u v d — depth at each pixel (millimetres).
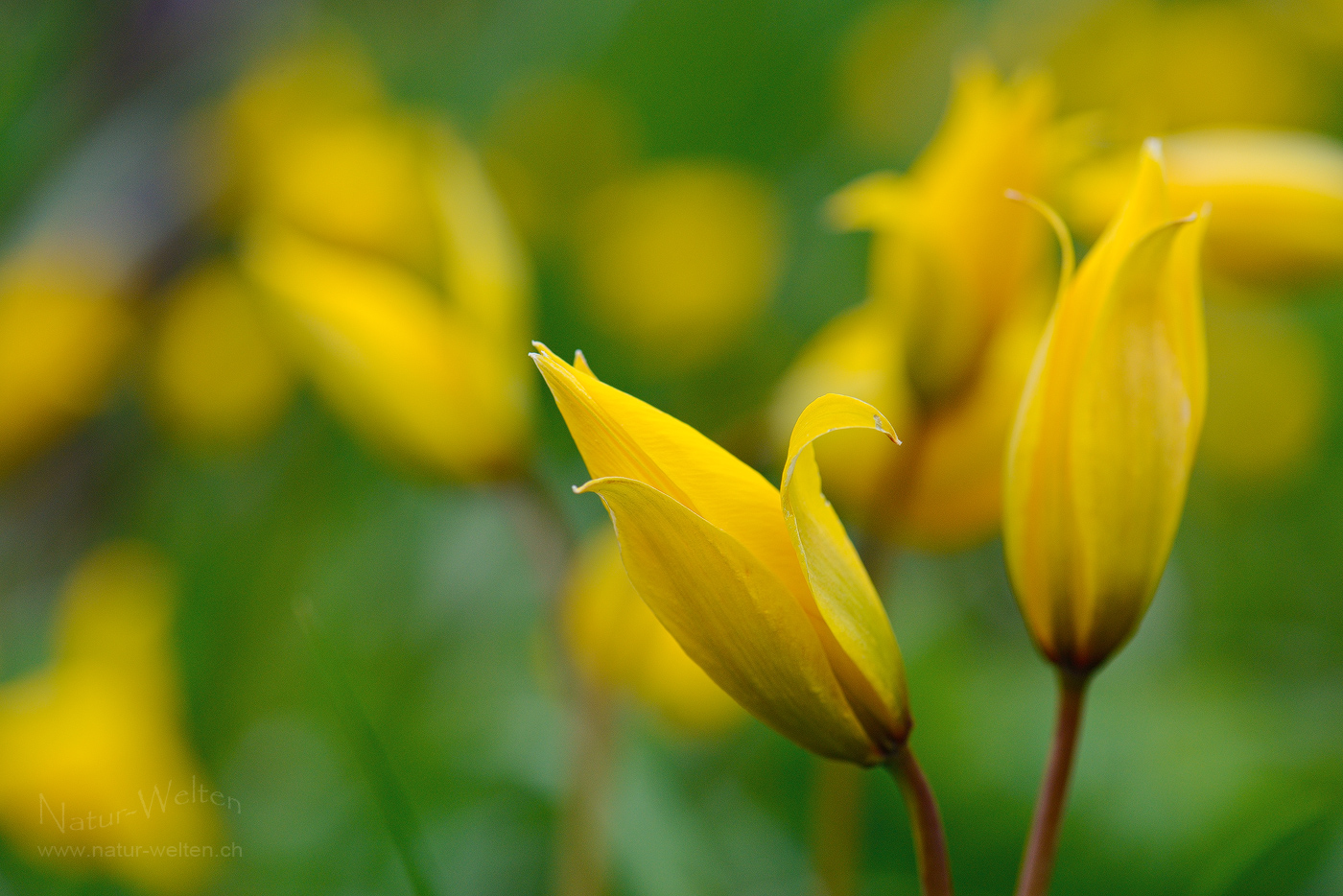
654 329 1499
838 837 598
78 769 792
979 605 1133
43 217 1354
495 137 1747
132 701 826
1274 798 807
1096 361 513
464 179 610
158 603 876
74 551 1273
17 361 1256
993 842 847
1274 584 1158
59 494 1291
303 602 566
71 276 1299
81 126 1405
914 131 1700
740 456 615
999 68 1687
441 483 612
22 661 1135
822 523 507
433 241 1453
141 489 1300
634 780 632
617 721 603
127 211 1358
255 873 897
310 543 1164
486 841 841
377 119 1612
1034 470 516
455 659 1035
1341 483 1306
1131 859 812
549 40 1830
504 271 605
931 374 582
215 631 1087
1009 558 519
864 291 1472
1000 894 833
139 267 1337
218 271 1366
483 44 1888
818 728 509
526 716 846
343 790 949
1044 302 614
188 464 1314
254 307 1319
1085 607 516
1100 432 513
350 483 1227
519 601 1040
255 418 1307
